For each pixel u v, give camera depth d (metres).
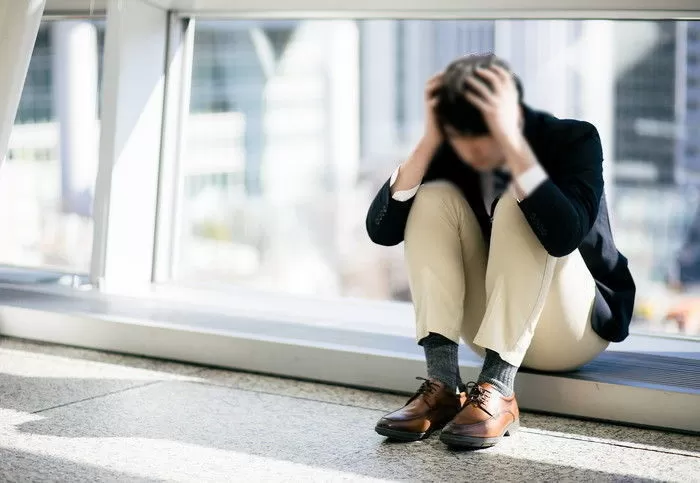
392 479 1.65
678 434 2.02
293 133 6.52
